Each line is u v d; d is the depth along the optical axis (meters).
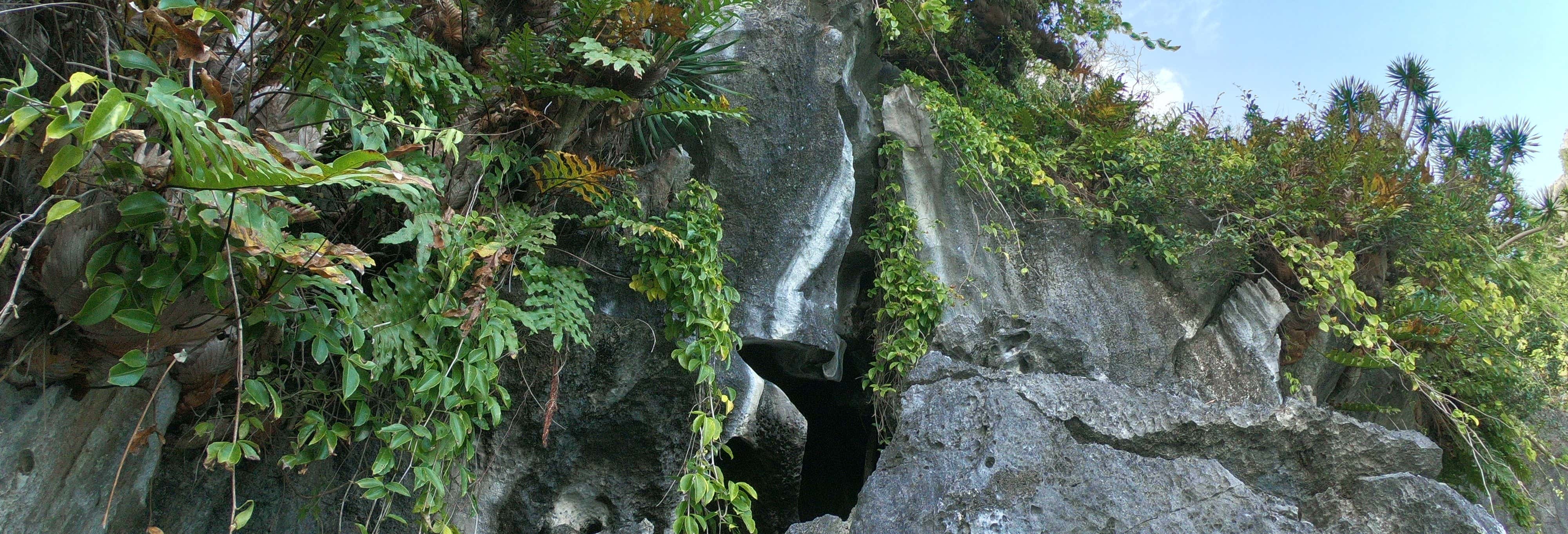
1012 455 3.89
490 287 3.66
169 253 2.40
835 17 5.98
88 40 2.67
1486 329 6.62
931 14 6.23
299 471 3.43
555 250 4.50
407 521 3.70
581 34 3.86
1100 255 6.35
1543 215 7.50
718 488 4.22
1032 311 5.99
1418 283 6.81
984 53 7.34
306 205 2.72
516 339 3.70
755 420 4.99
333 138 3.28
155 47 2.61
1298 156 6.80
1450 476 7.14
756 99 5.29
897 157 6.22
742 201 5.20
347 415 3.72
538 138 4.06
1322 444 4.20
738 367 4.94
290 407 3.46
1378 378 7.19
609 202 4.42
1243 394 6.00
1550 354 7.45
